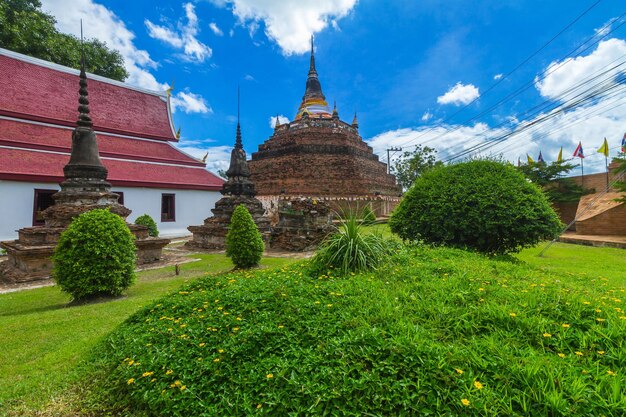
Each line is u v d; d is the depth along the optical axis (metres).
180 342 2.92
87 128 10.55
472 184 7.39
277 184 31.47
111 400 2.62
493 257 6.92
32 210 14.40
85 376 3.04
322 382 2.14
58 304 6.33
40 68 18.89
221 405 2.19
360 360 2.26
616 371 2.08
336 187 30.36
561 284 3.97
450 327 2.69
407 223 8.03
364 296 3.44
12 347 3.92
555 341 2.46
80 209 9.62
